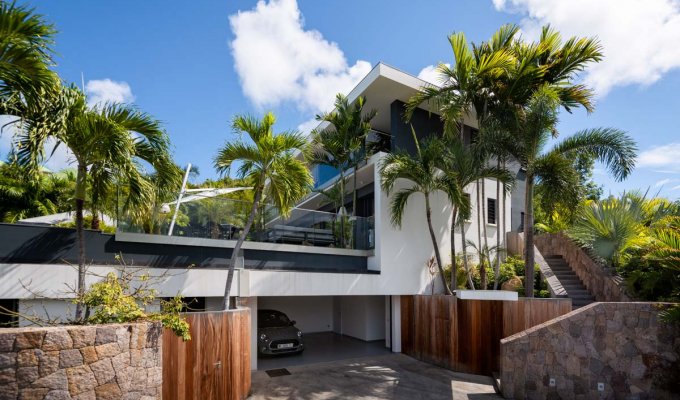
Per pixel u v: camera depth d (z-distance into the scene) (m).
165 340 5.72
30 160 5.18
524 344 7.95
